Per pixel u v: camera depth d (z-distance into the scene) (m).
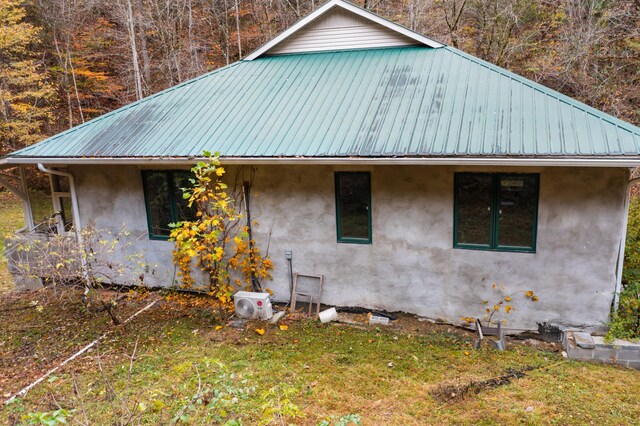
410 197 6.64
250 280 7.73
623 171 5.61
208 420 3.95
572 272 6.06
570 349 5.84
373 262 7.02
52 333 6.90
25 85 18.14
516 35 16.03
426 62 8.08
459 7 16.58
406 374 5.41
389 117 6.76
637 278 6.71
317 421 4.47
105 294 8.45
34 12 19.48
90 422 4.46
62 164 8.02
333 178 6.95
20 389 5.32
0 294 8.83
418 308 6.92
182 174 7.79
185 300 8.00
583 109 6.06
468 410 4.66
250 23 21.75
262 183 7.36
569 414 4.55
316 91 7.94
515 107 6.36
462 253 6.52
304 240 7.33
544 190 5.96
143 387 5.11
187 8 21.12
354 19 8.99
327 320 7.00
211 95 8.56
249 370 5.50
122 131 7.96
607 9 14.66
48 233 8.86
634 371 5.54
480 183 6.29
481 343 6.20
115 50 21.48
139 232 8.28
